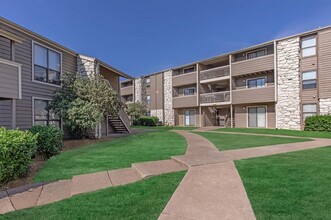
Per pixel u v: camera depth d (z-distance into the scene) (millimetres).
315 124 16219
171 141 11227
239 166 5891
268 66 19172
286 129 17953
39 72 12156
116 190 4398
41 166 6469
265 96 19422
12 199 4133
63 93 11969
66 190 4543
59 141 8305
